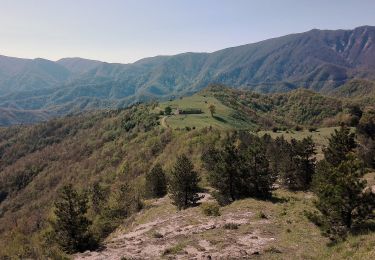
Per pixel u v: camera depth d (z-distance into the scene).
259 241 29.89
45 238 48.44
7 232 115.12
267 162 49.78
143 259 27.61
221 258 25.55
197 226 38.16
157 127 160.75
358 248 21.84
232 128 147.88
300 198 47.69
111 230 58.78
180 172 53.94
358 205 25.72
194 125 154.00
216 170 50.97
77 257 32.03
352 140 40.38
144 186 79.25
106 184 120.81
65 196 39.31
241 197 49.44
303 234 30.20
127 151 152.25
